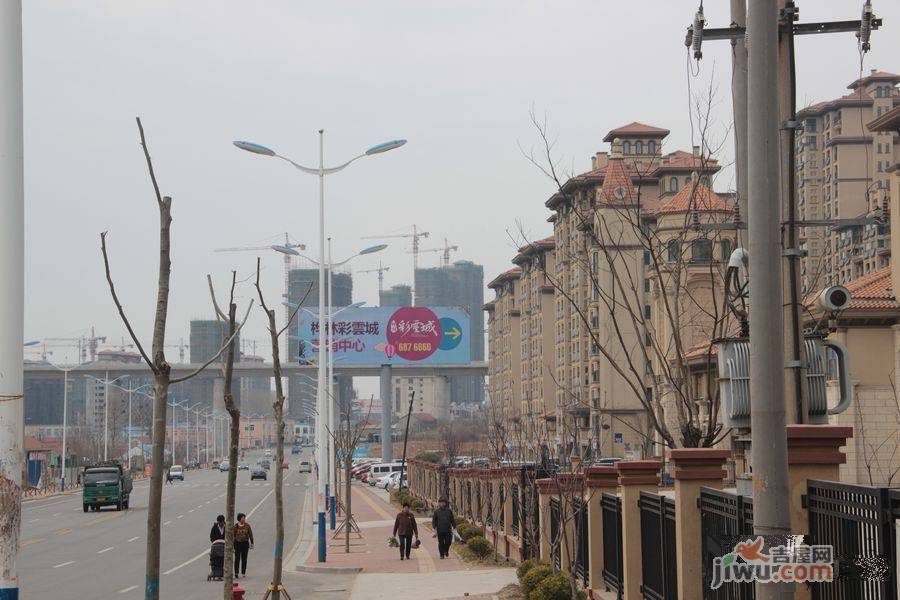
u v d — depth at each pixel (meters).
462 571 46.19
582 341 148.62
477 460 116.19
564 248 161.75
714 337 23.33
